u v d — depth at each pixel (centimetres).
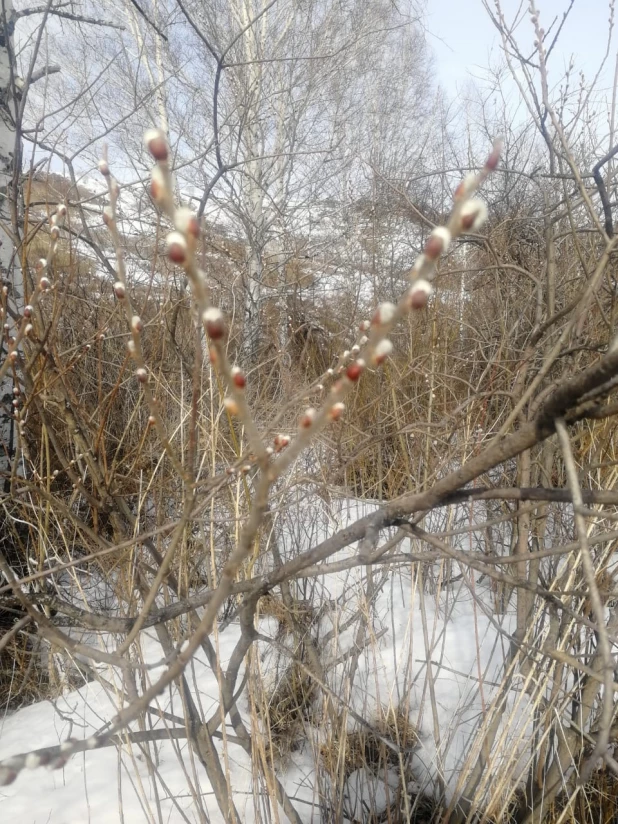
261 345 230
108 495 91
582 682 104
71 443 134
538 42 79
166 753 132
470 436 116
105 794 120
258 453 32
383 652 148
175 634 107
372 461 154
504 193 219
